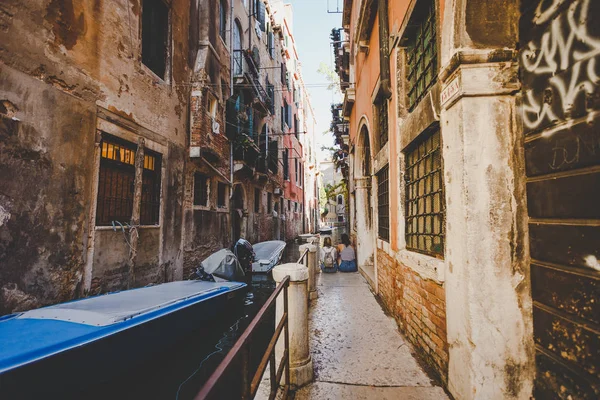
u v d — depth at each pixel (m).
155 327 4.38
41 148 4.32
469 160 2.09
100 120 5.42
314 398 2.45
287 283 2.64
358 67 8.24
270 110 18.88
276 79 21.11
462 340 2.12
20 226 4.03
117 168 5.98
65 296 4.62
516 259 2.04
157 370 4.44
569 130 1.69
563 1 1.73
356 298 5.45
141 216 6.74
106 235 5.45
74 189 4.82
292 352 2.66
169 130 7.69
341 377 2.75
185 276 8.31
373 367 2.91
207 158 9.46
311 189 40.91
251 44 14.70
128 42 6.25
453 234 2.27
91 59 5.26
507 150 2.10
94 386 3.50
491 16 2.13
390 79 4.39
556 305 1.79
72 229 4.77
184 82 8.53
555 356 1.80
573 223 1.67
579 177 1.62
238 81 12.52
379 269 5.47
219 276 7.73
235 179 12.87
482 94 2.10
